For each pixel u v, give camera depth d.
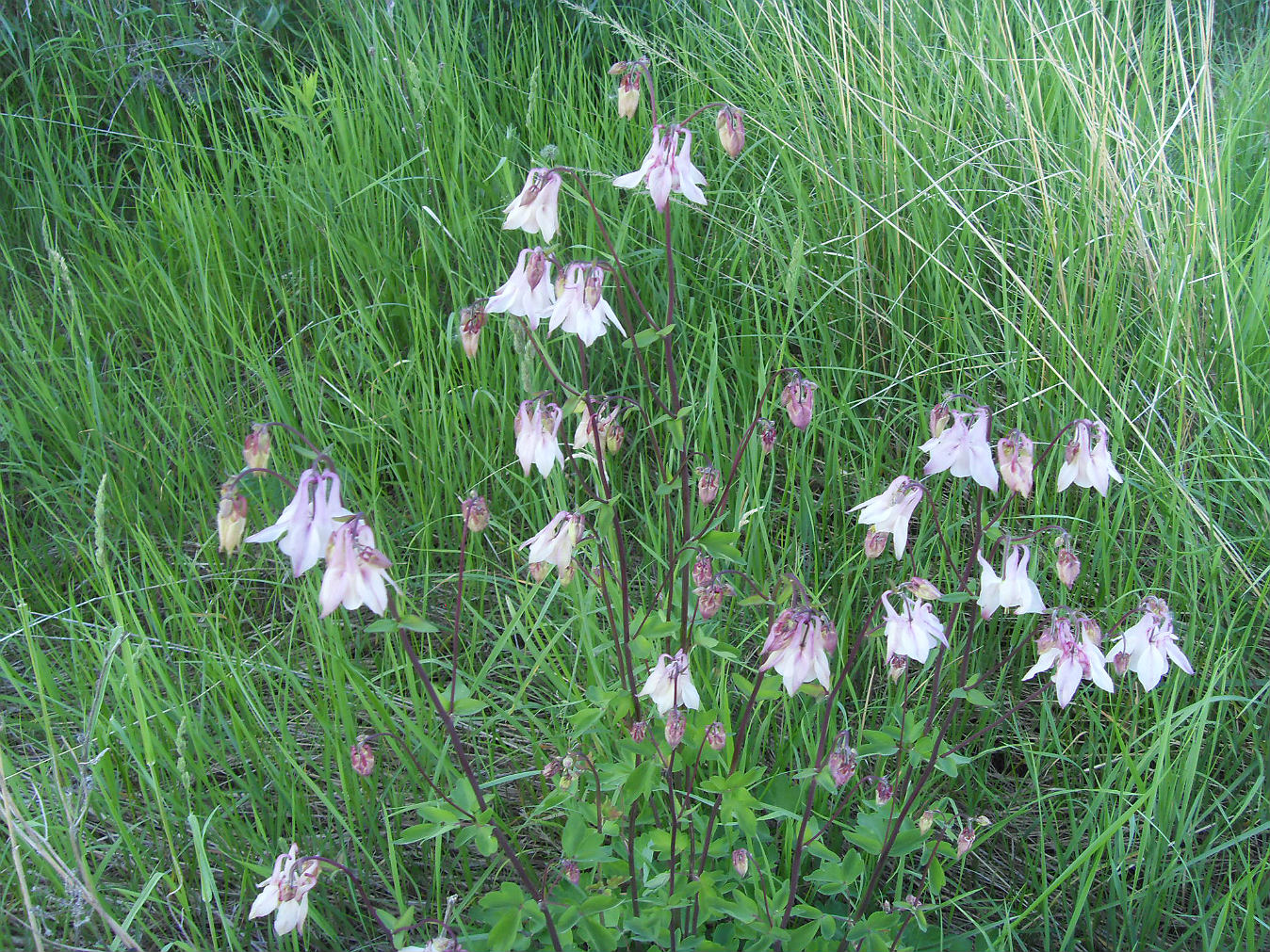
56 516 1.07
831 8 1.35
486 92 1.50
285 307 1.17
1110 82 1.23
